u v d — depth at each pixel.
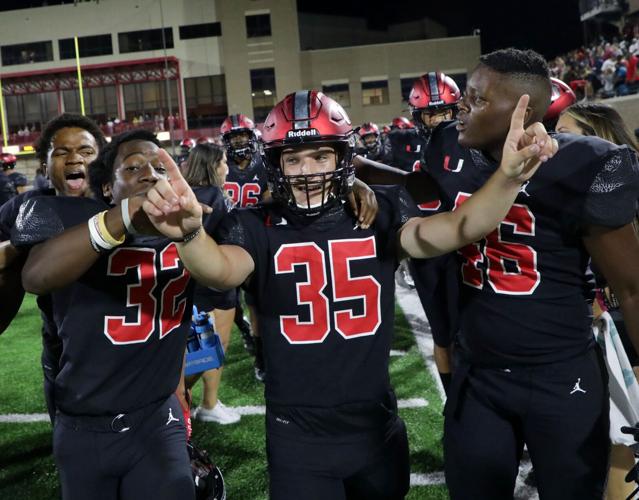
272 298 1.78
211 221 2.16
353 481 1.87
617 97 12.94
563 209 1.76
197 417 3.83
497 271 1.87
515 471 1.97
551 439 1.86
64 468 1.88
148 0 34.00
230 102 34.31
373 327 1.79
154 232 1.63
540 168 1.76
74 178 2.27
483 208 1.59
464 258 1.94
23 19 34.38
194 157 3.90
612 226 1.73
